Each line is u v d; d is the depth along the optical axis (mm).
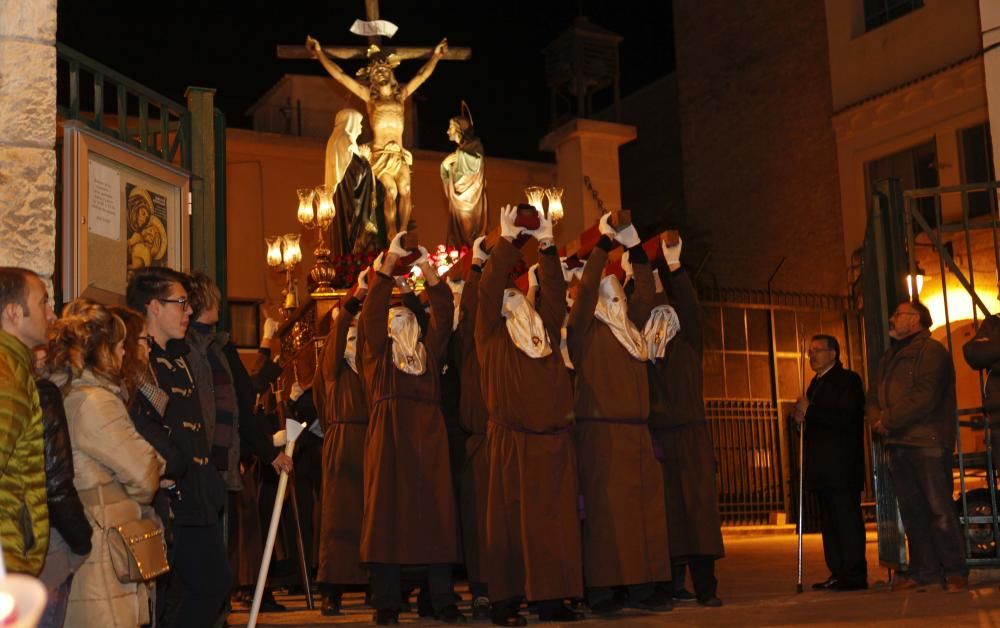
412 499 6020
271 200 18047
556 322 6016
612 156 17969
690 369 6691
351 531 6711
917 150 16656
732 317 16156
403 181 13195
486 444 6297
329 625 6227
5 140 4887
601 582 5898
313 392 7348
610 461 6004
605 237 6258
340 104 19703
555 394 5867
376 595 6098
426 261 6270
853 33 17906
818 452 7207
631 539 5938
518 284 7094
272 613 7535
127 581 3750
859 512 7145
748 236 19812
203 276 5227
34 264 4891
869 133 17391
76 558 3600
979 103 15609
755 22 19859
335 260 11594
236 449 5375
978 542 7598
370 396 6309
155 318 4629
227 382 5402
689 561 6531
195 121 6637
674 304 7043
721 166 20484
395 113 13336
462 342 6496
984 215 15555
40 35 5008
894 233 7809
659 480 6125
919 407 6703
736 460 15672
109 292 5465
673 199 22562
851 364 16797
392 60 13430
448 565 6191
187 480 4578
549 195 11039
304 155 18359
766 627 5098
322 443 7594
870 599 6297
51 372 3834
